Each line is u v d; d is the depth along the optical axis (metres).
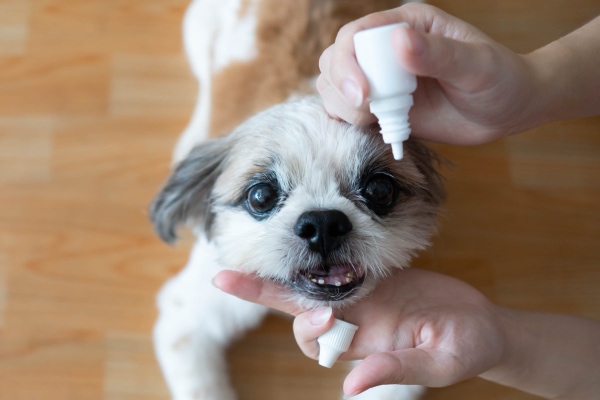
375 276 0.41
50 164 0.57
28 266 0.54
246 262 0.41
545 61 0.42
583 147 0.59
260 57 0.51
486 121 0.41
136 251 0.55
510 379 0.44
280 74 0.50
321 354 0.40
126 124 0.58
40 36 0.60
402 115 0.35
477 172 0.58
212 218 0.46
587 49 0.43
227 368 0.52
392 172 0.41
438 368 0.38
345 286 0.41
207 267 0.50
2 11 0.61
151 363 0.53
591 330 0.45
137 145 0.58
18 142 0.57
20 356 0.53
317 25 0.51
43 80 0.59
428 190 0.44
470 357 0.39
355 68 0.35
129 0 0.62
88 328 0.53
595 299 0.56
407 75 0.34
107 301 0.54
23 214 0.56
